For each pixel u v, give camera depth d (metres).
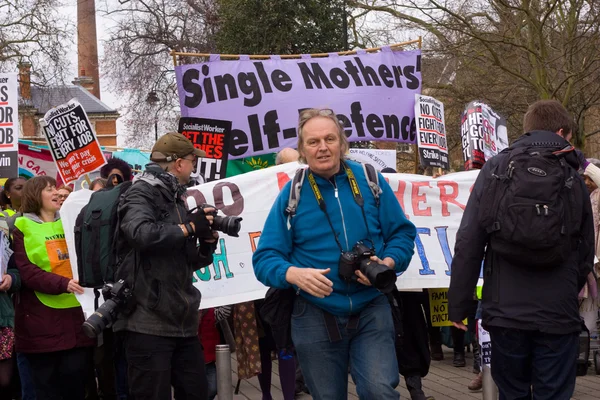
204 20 30.38
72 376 5.79
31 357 5.79
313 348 4.11
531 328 4.14
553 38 20.20
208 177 7.71
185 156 4.83
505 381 4.35
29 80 30.55
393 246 4.20
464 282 4.35
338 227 4.11
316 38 21.41
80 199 5.91
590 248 4.31
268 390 6.80
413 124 9.10
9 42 29.14
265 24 21.09
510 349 4.25
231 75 8.78
